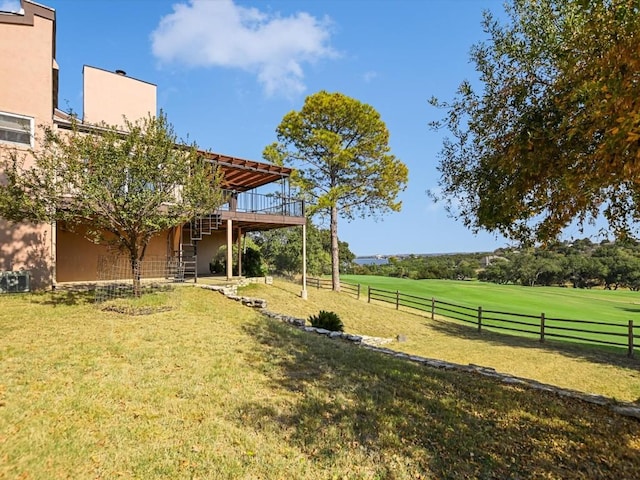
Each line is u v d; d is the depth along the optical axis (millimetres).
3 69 9320
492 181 4316
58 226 10805
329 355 6484
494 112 4352
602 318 17422
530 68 4066
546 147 3729
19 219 7715
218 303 10242
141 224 8359
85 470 2877
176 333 6805
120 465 2967
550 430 4027
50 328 6547
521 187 4020
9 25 9438
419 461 3283
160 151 8062
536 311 19125
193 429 3592
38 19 9914
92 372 4699
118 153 7668
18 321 6844
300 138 19906
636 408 4703
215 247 20641
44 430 3334
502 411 4512
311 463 3174
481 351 10133
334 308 15203
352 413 4145
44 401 3832
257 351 6223
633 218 4086
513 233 4543
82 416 3635
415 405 4508
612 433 4000
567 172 3518
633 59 2824
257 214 14695
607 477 3158
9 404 3717
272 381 4961
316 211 19547
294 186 19641
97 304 8539
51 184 7414
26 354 5141
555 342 11578
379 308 16594
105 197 7430
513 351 10172
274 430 3674
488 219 4328
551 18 3908
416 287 27297
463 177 4828
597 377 7906
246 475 2957
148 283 11508
